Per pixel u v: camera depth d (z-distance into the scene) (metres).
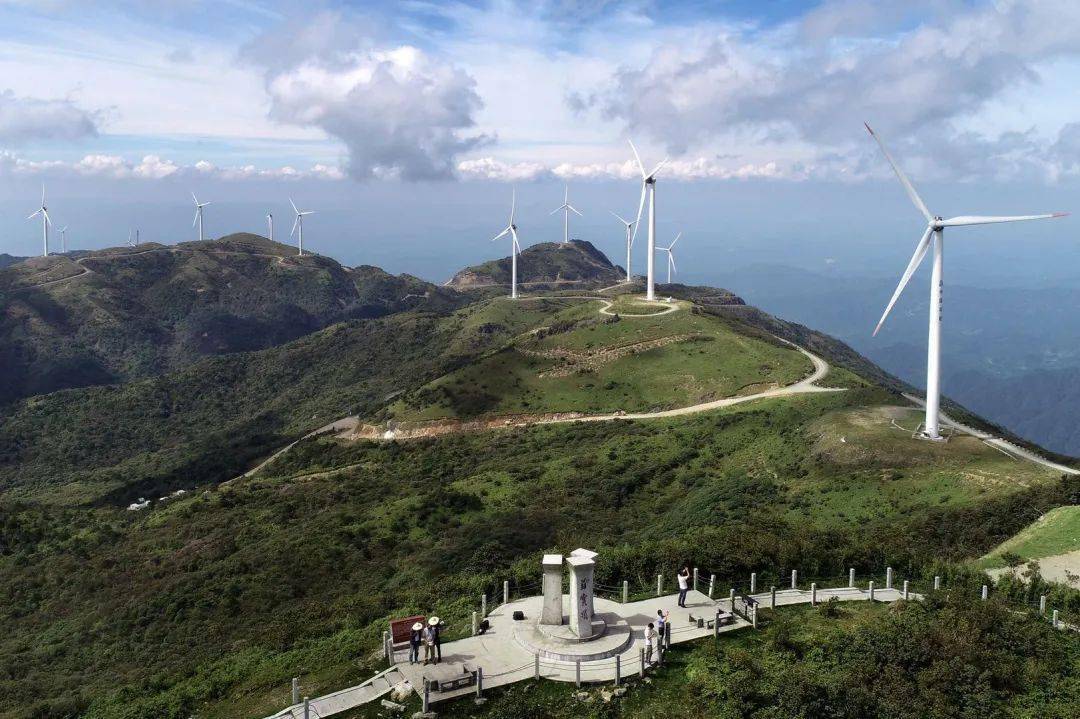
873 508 73.69
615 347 179.75
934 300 87.44
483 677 34.81
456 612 44.59
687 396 151.25
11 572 104.56
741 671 33.94
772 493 85.62
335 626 48.91
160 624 76.75
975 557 56.62
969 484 74.12
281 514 113.00
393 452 150.75
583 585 37.09
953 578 46.53
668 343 178.12
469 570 68.88
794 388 140.25
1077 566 50.12
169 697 41.00
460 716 32.25
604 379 168.25
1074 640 37.75
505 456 135.88
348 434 170.62
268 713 35.66
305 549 90.12
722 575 46.66
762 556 48.00
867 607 42.16
